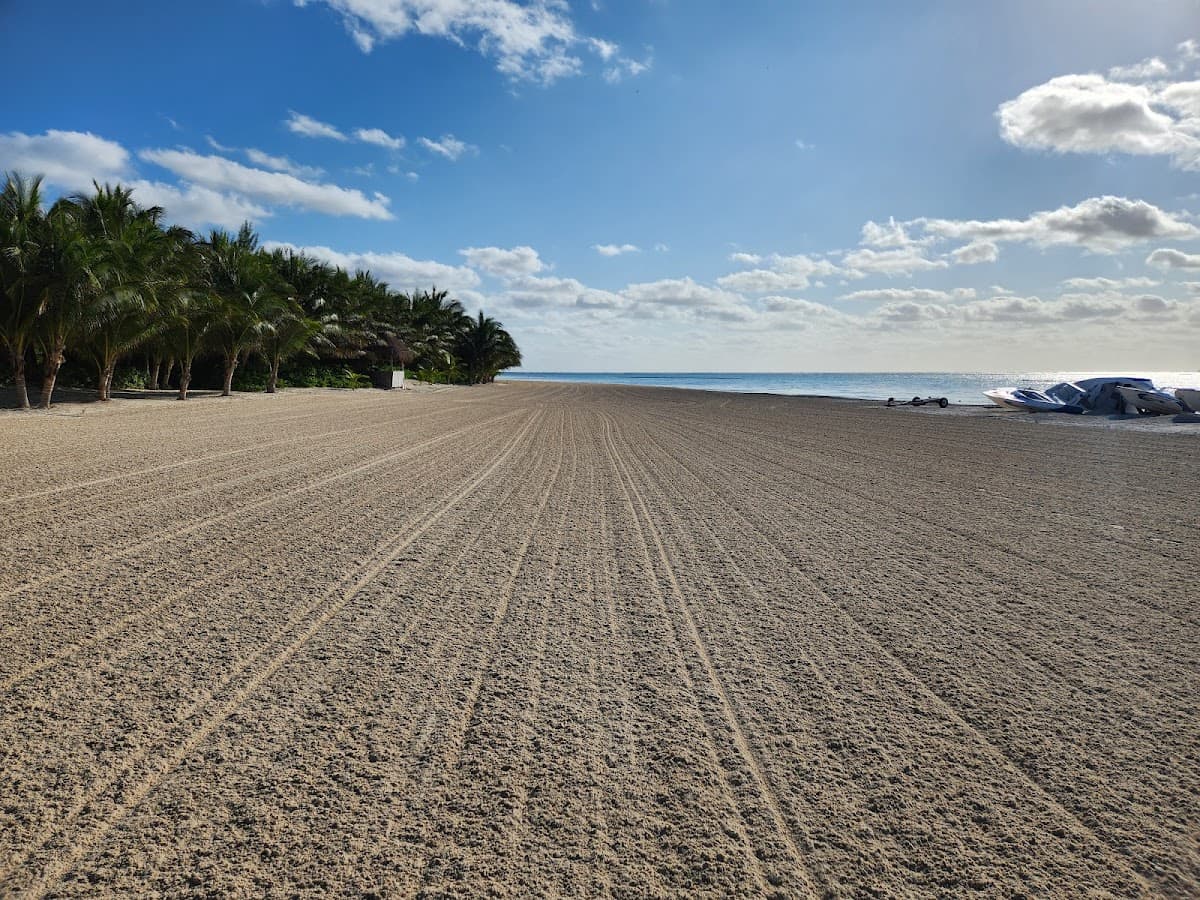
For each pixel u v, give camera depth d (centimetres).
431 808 275
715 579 609
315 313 4019
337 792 283
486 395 4875
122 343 2369
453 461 1347
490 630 471
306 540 692
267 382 3762
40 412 1948
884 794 292
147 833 254
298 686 376
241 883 231
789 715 361
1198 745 334
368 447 1505
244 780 288
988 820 275
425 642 446
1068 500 1022
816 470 1348
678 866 246
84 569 565
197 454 1273
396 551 666
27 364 2670
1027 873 245
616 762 314
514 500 962
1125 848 259
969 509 950
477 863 245
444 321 6994
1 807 265
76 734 318
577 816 273
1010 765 316
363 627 466
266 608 495
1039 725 353
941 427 2508
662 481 1180
